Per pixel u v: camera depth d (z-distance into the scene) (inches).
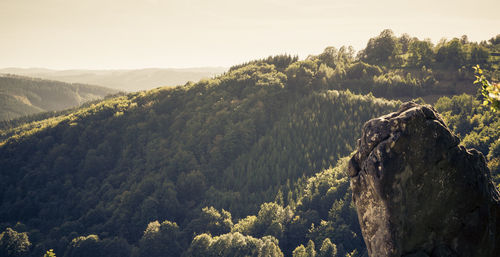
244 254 4571.9
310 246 4382.4
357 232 4837.6
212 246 4724.4
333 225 4948.3
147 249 5359.3
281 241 5098.4
